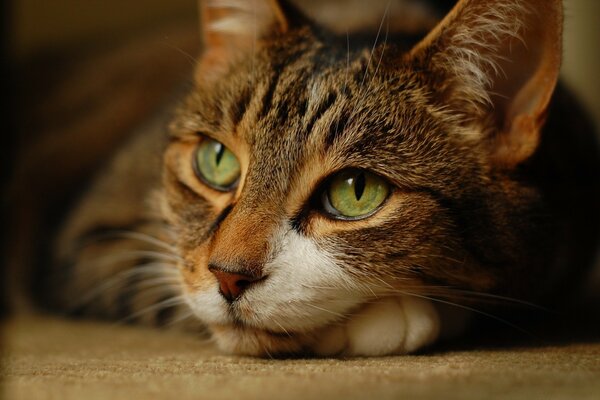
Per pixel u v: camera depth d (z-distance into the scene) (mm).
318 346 417
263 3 461
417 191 415
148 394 353
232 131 434
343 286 409
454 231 417
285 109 423
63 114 612
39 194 578
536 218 438
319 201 415
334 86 424
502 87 436
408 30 473
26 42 693
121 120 587
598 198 505
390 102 421
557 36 421
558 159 466
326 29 467
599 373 375
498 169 431
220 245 405
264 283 404
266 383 362
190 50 579
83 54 652
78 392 357
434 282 418
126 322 510
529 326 468
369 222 411
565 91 511
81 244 526
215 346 448
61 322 525
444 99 430
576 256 490
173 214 454
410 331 413
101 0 716
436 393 353
